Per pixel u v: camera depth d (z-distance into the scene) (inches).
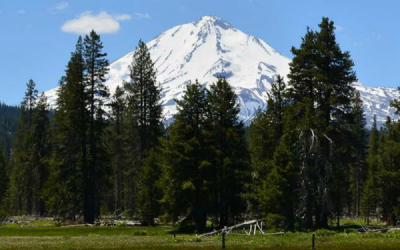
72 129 2208.4
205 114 1959.9
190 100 1925.4
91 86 2272.4
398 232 1540.4
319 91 1811.0
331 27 1871.3
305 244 1243.8
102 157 2260.1
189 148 1860.2
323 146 1768.0
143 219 2183.8
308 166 1706.4
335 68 1844.2
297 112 1827.0
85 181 2182.6
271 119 1963.6
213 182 1893.5
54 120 2231.8
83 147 2207.2
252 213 2044.8
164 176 1900.8
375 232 1546.5
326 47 1836.9
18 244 1347.2
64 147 2215.8
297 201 1676.9
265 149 1973.4
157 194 2167.8
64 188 2172.7
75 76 2246.6
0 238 1600.6
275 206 1681.8
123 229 1926.7
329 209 1701.5
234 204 1948.8
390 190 2263.8
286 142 1723.7
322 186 1688.0
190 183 1820.9
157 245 1283.2
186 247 1221.1
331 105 1760.6
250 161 2009.1
